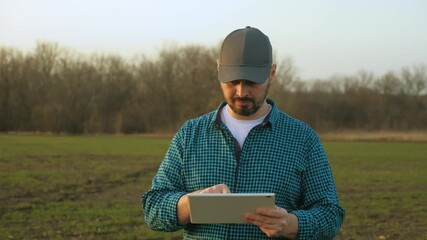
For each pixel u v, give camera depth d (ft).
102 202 47.21
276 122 10.29
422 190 60.95
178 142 10.66
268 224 8.78
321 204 10.02
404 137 178.81
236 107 9.91
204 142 10.32
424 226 39.45
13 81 201.46
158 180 10.58
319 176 10.18
